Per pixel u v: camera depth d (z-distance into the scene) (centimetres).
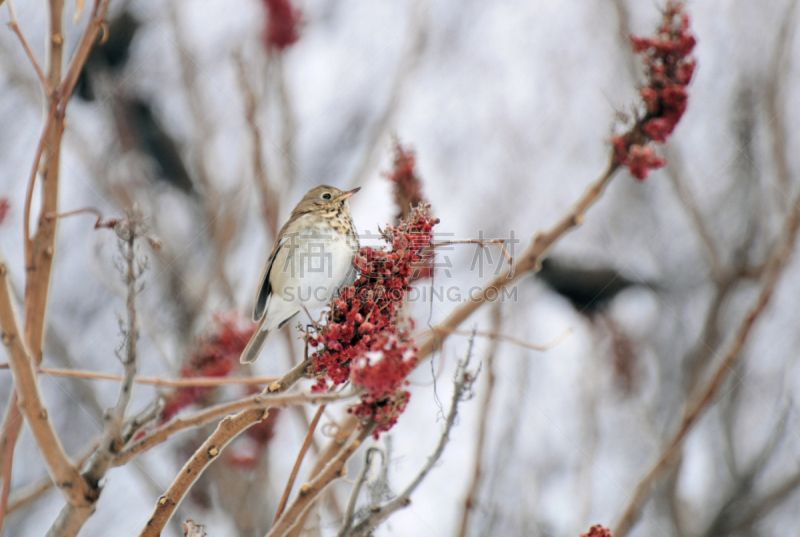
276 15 1167
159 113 1273
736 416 1311
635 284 1461
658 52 669
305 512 552
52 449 471
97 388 1171
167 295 1067
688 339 1420
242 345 903
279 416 1048
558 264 1400
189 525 482
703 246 1373
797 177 1409
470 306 693
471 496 732
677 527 1198
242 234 1179
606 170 680
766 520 1312
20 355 469
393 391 488
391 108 1362
